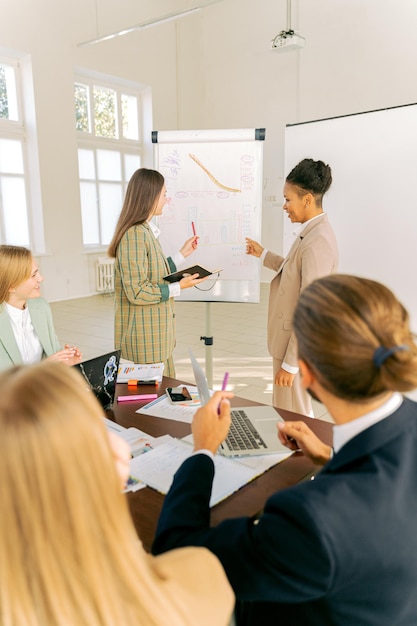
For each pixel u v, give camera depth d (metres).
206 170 3.08
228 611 0.59
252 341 5.31
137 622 0.51
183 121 9.46
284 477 1.22
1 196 7.17
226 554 0.68
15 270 1.90
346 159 3.41
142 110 9.00
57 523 0.47
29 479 0.46
